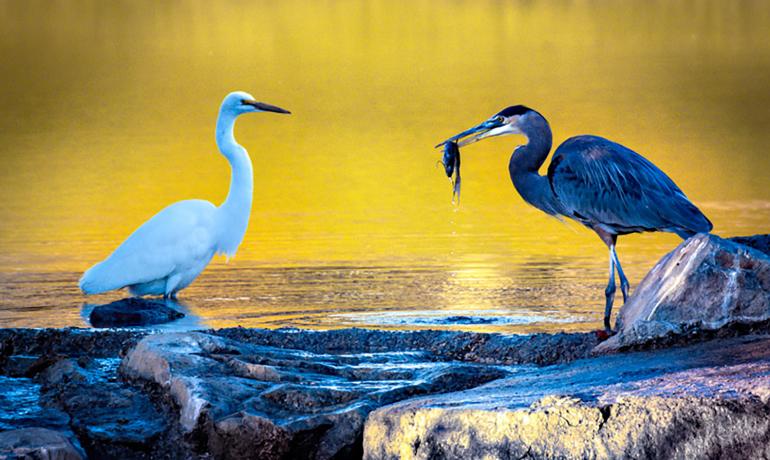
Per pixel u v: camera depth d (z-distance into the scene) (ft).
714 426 20.58
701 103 121.70
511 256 54.29
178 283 46.88
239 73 148.87
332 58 161.68
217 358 27.73
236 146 50.65
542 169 77.97
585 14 211.20
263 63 157.89
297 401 25.32
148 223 47.47
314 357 29.53
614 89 131.34
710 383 21.89
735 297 27.96
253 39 183.42
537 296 44.32
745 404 20.47
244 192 49.93
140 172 89.66
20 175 87.81
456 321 39.52
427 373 27.73
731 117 113.09
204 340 28.81
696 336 28.09
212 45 176.55
